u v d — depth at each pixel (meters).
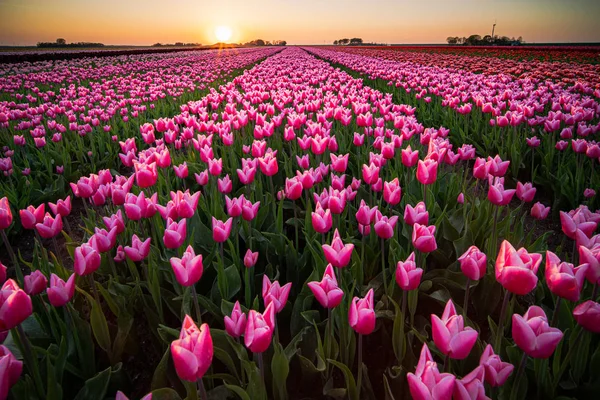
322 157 5.94
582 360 2.22
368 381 2.39
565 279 1.79
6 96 14.44
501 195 2.93
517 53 38.19
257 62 35.75
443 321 1.78
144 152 4.63
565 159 6.29
